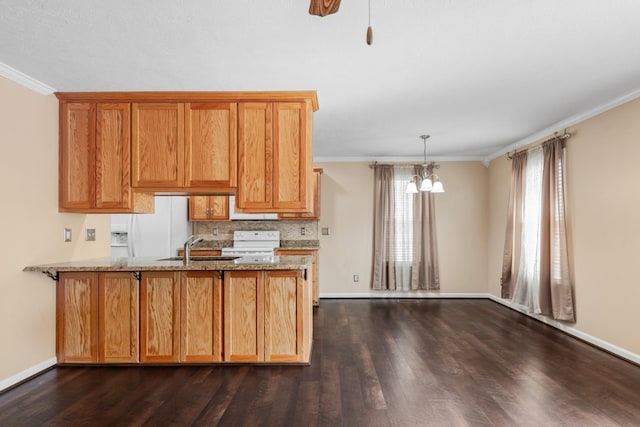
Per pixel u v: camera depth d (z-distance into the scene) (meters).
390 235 5.93
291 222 6.07
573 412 2.31
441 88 3.13
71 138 3.22
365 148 5.50
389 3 1.93
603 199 3.51
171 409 2.36
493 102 3.47
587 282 3.72
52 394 2.58
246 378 2.84
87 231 3.60
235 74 2.86
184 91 3.21
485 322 4.52
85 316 3.09
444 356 3.31
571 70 2.77
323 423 2.18
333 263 6.07
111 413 2.32
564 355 3.34
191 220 5.68
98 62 2.63
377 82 3.01
